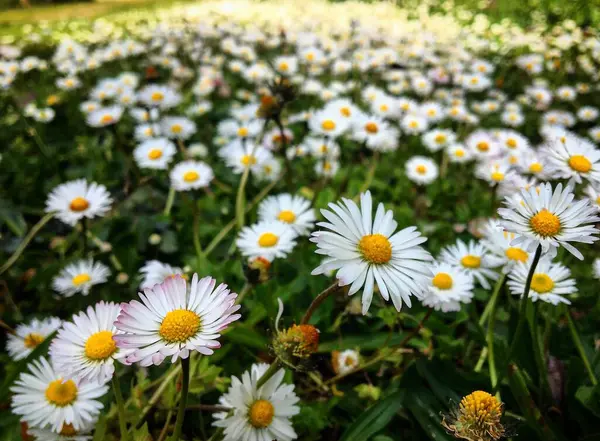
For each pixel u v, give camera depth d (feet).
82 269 0.57
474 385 0.44
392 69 1.40
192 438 0.44
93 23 2.43
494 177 0.72
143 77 1.46
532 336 0.44
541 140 1.16
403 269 0.32
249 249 0.55
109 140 0.99
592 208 0.32
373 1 2.88
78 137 0.99
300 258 0.60
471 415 0.30
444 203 0.82
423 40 1.74
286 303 0.55
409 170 0.87
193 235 0.72
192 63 1.58
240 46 1.66
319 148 0.92
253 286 0.54
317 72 1.30
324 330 0.53
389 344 0.51
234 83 1.42
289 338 0.34
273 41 1.68
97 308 0.33
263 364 0.42
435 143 0.96
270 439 0.37
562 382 0.45
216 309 0.28
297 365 0.35
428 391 0.44
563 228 0.32
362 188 0.82
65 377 0.37
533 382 0.45
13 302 0.64
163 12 2.59
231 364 0.48
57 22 2.49
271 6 2.65
